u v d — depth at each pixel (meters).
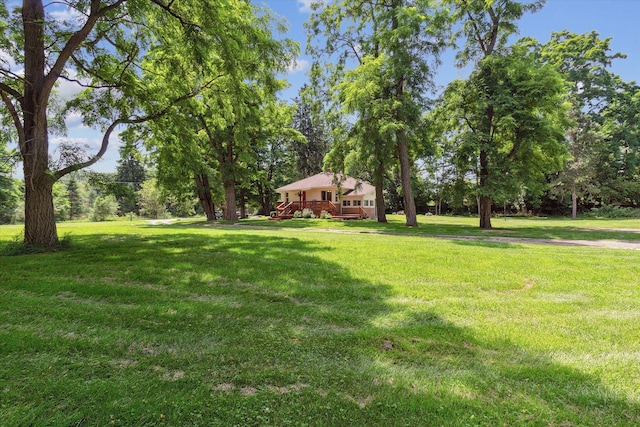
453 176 17.84
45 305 3.84
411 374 2.42
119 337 2.99
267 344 2.90
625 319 3.58
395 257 7.15
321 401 2.07
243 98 10.38
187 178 24.77
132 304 3.95
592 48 32.84
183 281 5.05
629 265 6.41
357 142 17.20
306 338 3.04
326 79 19.97
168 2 8.62
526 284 5.02
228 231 13.98
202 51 8.20
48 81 7.82
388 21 16.22
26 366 2.44
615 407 2.04
